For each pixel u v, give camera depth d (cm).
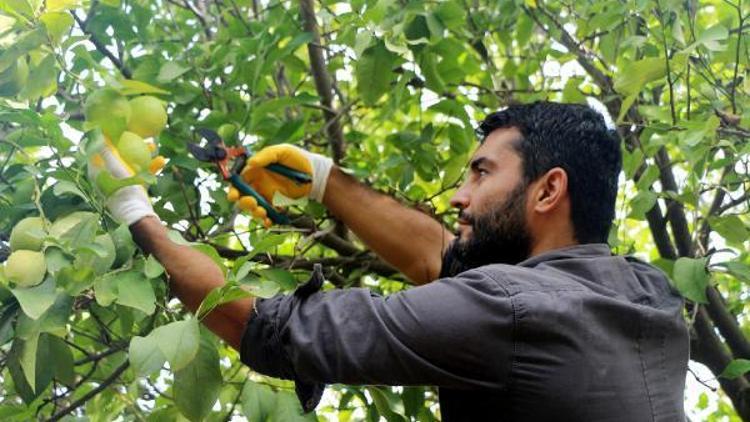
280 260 319
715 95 314
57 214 223
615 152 233
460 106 317
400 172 331
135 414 271
